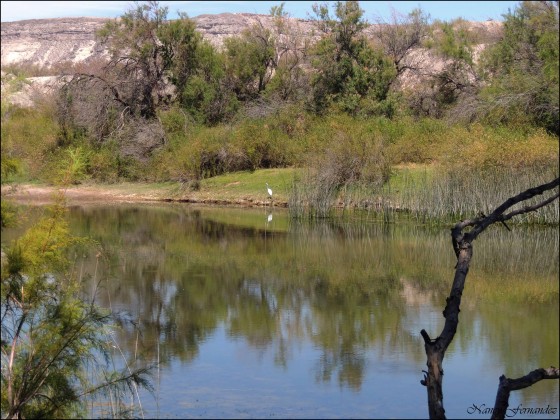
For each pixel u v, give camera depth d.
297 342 12.42
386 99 40.12
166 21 43.12
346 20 40.78
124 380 9.23
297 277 17.86
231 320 13.83
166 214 30.17
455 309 4.32
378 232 24.81
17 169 8.13
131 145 39.19
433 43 43.25
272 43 45.38
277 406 9.49
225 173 37.12
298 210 28.64
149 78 42.22
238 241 23.30
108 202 34.50
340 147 30.58
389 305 15.04
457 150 27.61
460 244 4.57
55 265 8.57
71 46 85.62
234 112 42.59
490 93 34.12
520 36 37.78
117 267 18.09
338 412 9.34
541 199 24.88
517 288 16.30
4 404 7.90
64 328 8.20
